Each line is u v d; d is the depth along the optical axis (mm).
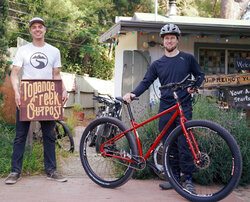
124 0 22719
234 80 5438
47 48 3818
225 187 2836
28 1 20500
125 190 3447
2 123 5488
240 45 7645
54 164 3840
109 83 18375
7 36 5504
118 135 3604
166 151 3199
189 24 6523
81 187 3520
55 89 3748
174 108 3287
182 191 3062
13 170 3684
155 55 7184
